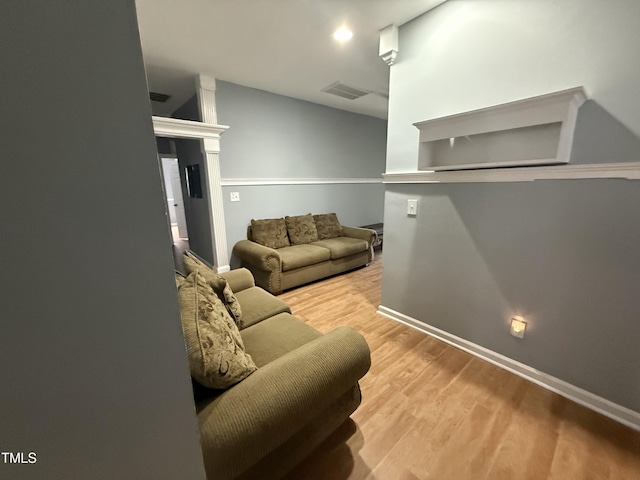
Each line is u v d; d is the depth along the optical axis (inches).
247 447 30.8
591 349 55.8
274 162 148.7
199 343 33.5
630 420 52.6
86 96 15.3
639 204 47.5
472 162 66.7
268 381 35.2
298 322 62.8
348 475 44.8
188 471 24.5
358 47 92.3
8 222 14.5
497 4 59.1
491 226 66.7
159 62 104.7
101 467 20.1
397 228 88.4
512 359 68.1
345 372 41.2
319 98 151.6
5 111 13.6
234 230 139.9
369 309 104.9
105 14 15.1
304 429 42.4
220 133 124.0
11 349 15.7
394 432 52.2
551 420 54.4
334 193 182.4
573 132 52.1
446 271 77.9
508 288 66.1
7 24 13.0
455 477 44.3
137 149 17.3
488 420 54.7
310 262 128.7
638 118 46.0
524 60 56.9
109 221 17.2
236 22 77.8
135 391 20.4
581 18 49.5
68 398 17.9
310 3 69.3
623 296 51.0
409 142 80.7
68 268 16.5
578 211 53.8
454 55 67.5
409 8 70.5
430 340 82.7
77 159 15.6
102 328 18.2
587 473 44.5
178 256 176.6
